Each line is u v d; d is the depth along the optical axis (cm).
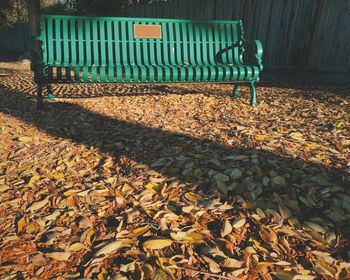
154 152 288
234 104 447
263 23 698
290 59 684
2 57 1317
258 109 422
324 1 610
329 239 182
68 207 213
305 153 276
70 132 340
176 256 171
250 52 728
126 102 459
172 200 219
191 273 162
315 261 167
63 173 257
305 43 658
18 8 1503
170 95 503
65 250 176
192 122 368
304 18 646
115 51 441
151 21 454
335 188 225
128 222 198
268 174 244
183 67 421
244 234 189
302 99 471
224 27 479
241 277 159
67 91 541
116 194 227
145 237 186
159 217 202
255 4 698
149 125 359
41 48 415
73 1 1113
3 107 424
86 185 239
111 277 158
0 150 295
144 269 163
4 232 190
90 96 504
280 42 686
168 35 461
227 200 219
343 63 620
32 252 175
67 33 428
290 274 158
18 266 165
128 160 275
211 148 291
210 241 182
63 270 164
